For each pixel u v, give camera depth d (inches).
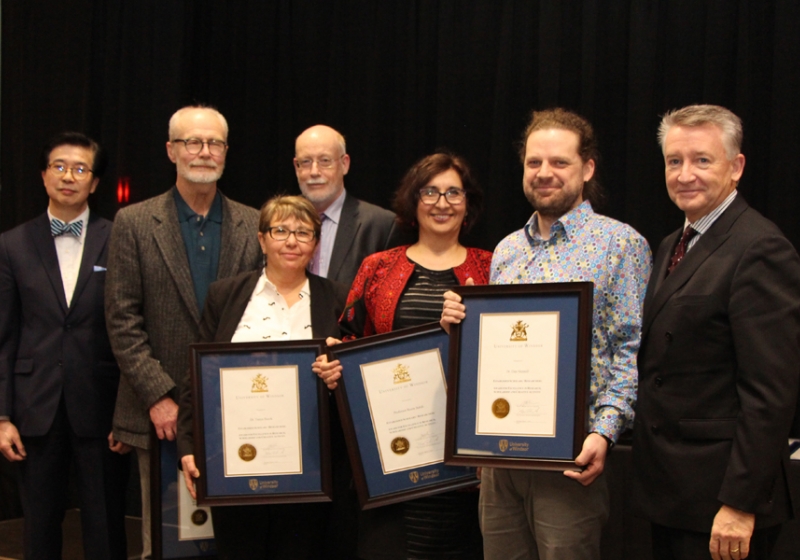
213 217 115.3
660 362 78.0
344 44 158.1
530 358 81.1
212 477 95.3
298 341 96.0
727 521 71.7
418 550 96.2
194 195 113.7
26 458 118.4
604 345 82.4
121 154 167.8
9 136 176.9
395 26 154.5
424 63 150.9
